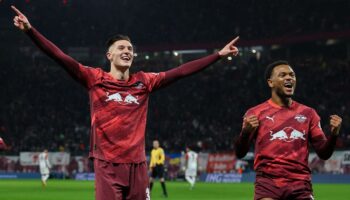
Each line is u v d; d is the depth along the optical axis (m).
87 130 58.28
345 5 59.50
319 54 64.31
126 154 7.10
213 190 30.70
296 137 7.68
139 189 7.15
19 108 61.78
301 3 62.22
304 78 60.56
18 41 66.00
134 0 68.12
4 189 30.39
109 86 7.22
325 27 59.84
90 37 68.62
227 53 7.57
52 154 50.88
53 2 66.69
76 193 26.84
